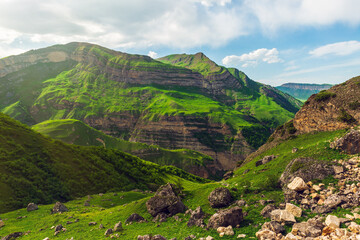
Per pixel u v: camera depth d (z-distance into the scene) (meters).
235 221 33.75
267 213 35.16
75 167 103.19
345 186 36.31
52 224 48.78
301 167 46.78
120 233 37.94
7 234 45.16
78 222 48.19
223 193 45.44
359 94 76.06
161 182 131.75
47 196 79.38
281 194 42.75
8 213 60.25
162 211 45.56
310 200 35.78
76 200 81.06
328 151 51.84
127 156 144.00
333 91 86.62
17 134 103.81
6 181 74.81
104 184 101.94
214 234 31.62
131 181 117.62
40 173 87.50
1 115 117.94
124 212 51.72
